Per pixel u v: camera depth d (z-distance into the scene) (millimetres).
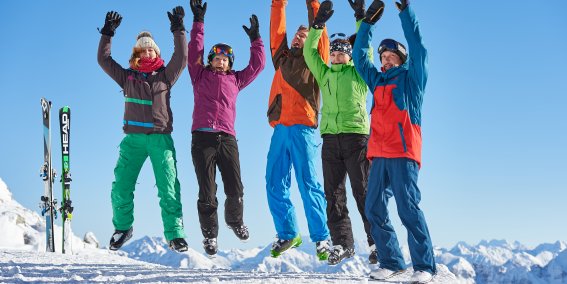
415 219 6148
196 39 8297
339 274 7027
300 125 7938
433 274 6156
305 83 8016
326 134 7621
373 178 6379
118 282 5621
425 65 6277
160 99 7988
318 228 7793
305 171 7844
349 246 7512
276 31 8461
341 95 7543
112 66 8000
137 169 8055
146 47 8148
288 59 8125
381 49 6719
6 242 19344
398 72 6430
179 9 8031
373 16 6688
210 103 8000
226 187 8023
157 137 7914
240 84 8336
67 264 7855
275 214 7953
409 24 6250
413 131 6270
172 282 5676
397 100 6312
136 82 7961
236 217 8008
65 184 14078
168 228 7797
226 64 8266
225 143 7977
